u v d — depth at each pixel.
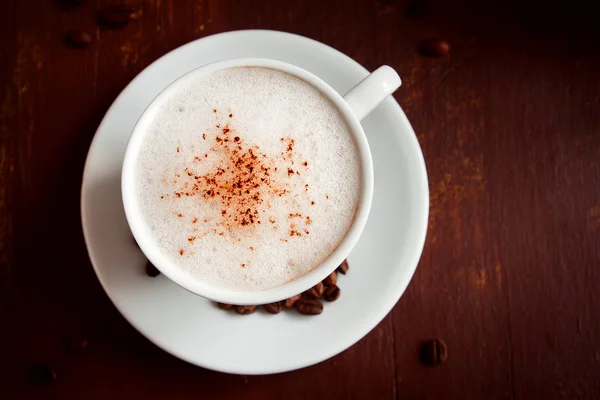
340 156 0.27
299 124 0.27
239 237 0.27
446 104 0.36
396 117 0.30
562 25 0.37
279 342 0.30
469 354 0.35
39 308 0.34
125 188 0.26
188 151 0.27
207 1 0.36
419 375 0.35
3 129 0.35
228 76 0.27
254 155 0.27
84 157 0.35
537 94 0.36
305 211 0.27
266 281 0.26
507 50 0.37
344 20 0.36
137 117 0.30
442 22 0.36
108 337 0.35
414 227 0.30
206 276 0.26
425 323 0.35
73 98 0.35
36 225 0.35
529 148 0.36
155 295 0.30
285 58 0.31
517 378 0.35
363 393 0.35
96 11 0.36
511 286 0.35
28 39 0.35
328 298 0.30
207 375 0.35
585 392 0.35
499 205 0.36
